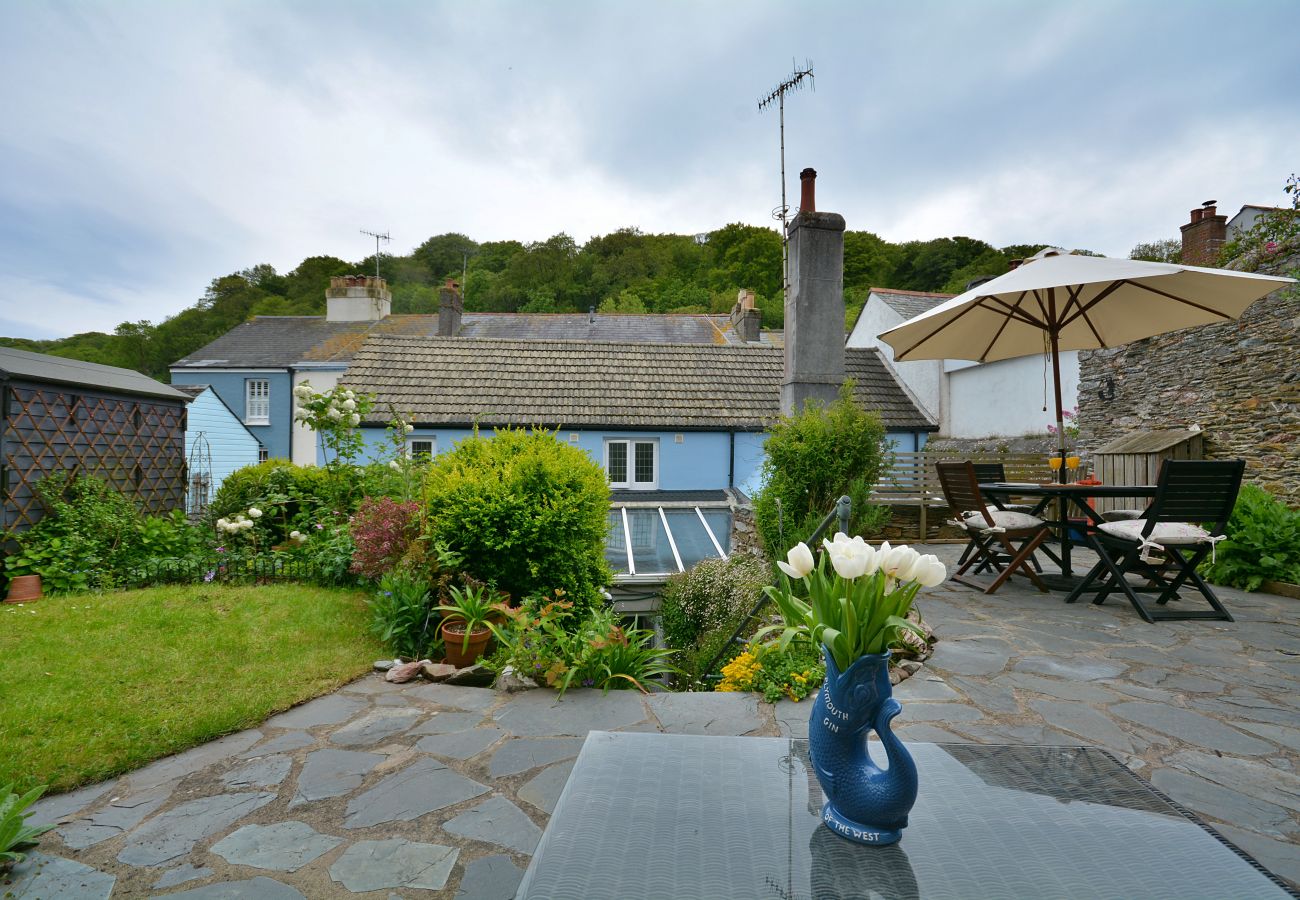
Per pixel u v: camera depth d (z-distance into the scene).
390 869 2.26
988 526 6.11
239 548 7.69
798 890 1.20
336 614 5.68
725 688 4.22
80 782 2.95
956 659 4.23
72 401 7.66
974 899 1.17
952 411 14.66
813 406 7.02
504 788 2.83
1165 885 1.22
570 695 3.99
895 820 1.37
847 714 1.43
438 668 4.48
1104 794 1.61
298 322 26.84
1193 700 3.54
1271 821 2.40
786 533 6.39
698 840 1.39
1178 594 5.98
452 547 5.90
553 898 1.18
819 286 9.40
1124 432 10.27
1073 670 4.02
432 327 26.55
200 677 4.21
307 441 22.61
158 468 9.09
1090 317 7.01
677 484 13.53
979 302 6.79
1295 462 7.62
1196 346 8.98
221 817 2.63
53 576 6.46
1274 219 8.40
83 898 2.14
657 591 8.39
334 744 3.32
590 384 14.55
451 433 13.05
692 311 47.00
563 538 6.14
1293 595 6.00
